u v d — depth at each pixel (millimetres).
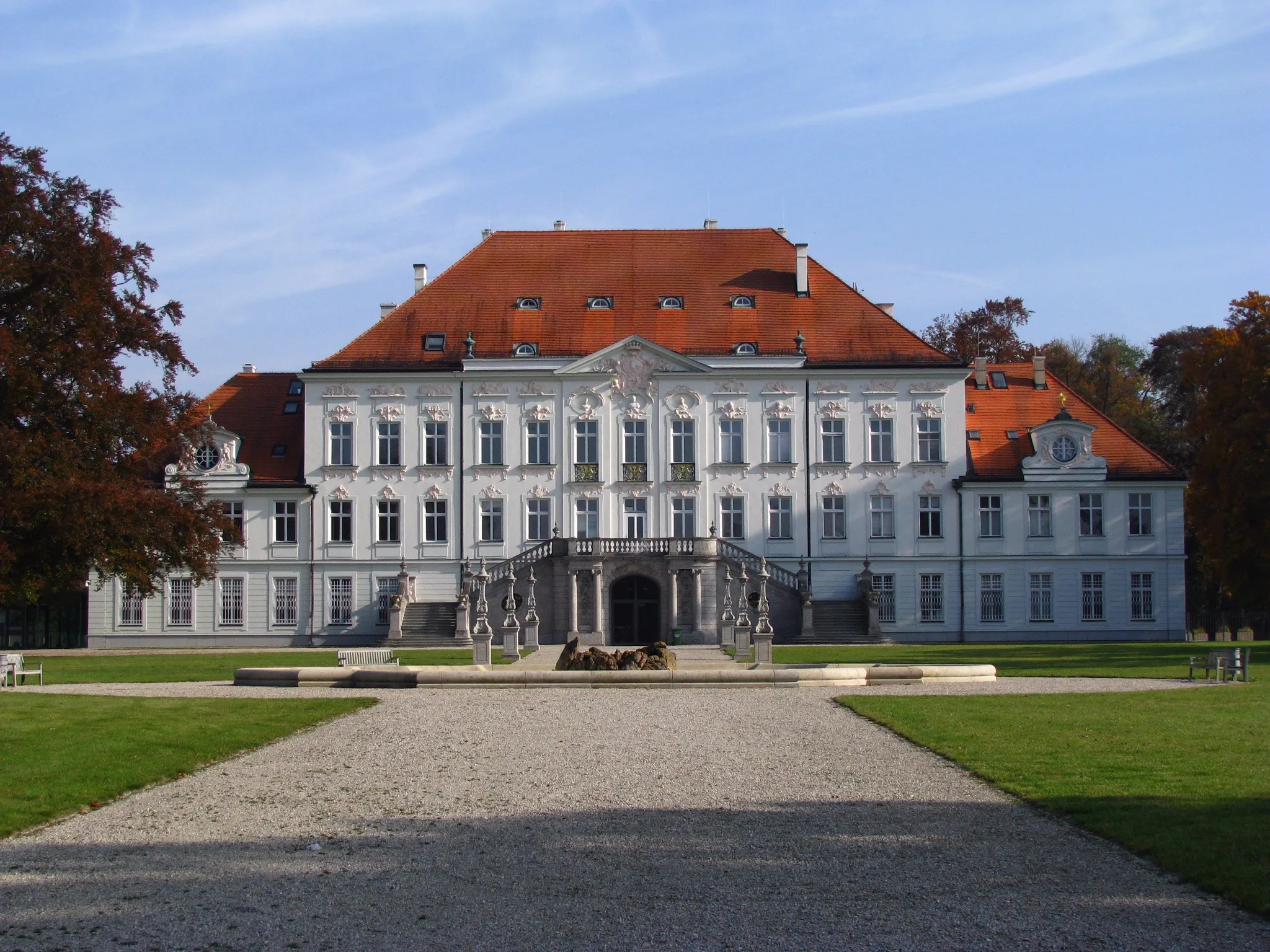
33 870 16375
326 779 22578
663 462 79562
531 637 69312
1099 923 13859
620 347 79625
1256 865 15672
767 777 22562
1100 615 79188
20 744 25625
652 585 76750
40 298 48906
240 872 16172
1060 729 27797
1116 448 80812
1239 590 69000
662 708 33375
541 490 79500
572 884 15523
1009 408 83000
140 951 13250
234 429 82375
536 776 22797
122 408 50875
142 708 31922
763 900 14789
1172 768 22500
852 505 79562
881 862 16406
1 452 45781
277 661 59188
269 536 79750
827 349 80375
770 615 74875
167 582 79188
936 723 29203
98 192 52125
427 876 15922
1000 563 79375
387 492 79625
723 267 84688
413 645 73125
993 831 18031
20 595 53562
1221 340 69562
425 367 79562
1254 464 66812
